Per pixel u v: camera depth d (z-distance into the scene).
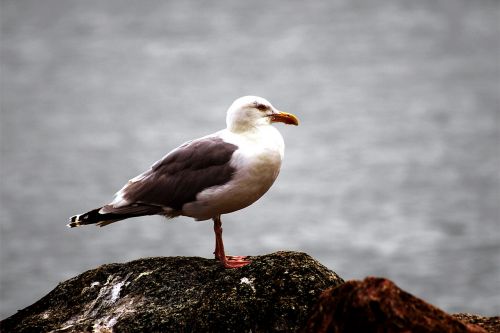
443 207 62.66
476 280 43.50
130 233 54.66
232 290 8.66
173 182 9.55
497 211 60.59
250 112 9.73
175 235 53.25
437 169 80.12
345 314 7.28
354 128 117.25
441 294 41.75
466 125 114.88
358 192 69.38
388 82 199.12
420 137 104.25
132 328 8.56
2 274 47.31
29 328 8.93
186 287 8.92
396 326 7.12
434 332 7.12
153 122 139.50
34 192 73.75
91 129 128.88
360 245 51.12
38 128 130.50
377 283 7.32
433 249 50.06
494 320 8.91
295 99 173.38
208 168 9.48
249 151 9.47
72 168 87.25
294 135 110.44
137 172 85.44
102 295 9.17
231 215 59.66
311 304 8.41
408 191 69.50
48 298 9.41
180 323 8.49
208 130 128.12
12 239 55.62
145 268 9.33
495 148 92.19
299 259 8.84
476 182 72.81
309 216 59.81
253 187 9.54
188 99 194.50
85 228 56.38
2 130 127.62
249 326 8.38
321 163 86.31
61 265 48.88
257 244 51.88
